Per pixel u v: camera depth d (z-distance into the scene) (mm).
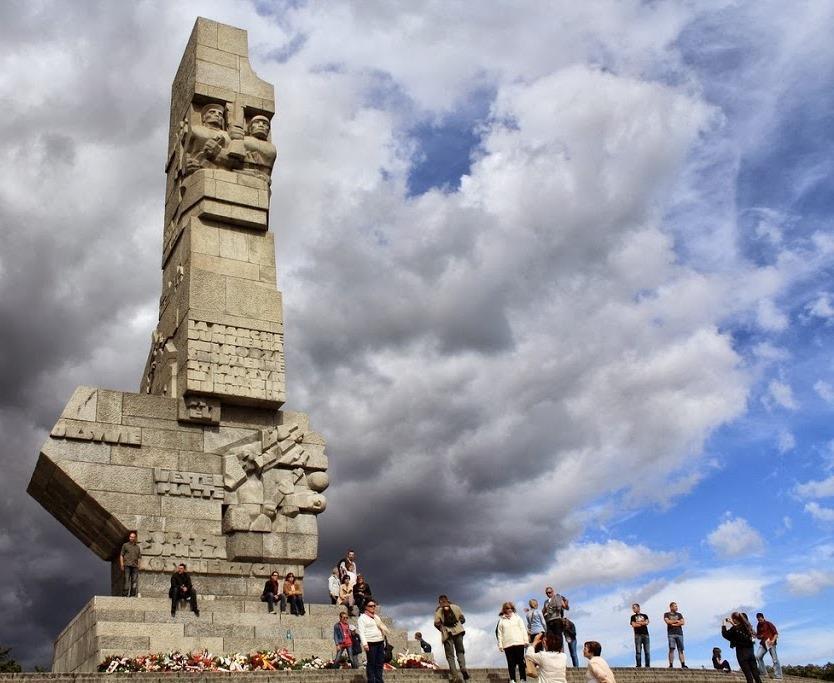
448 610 16719
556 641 12406
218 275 24141
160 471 21641
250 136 26297
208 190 24844
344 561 21906
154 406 22234
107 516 20906
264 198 25500
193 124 26016
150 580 20531
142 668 17016
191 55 27031
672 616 20438
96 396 21641
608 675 11055
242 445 22906
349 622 20047
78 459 20938
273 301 24578
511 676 15609
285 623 19609
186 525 21391
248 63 27141
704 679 18438
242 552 21500
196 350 23047
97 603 18484
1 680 13750
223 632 18922
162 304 25969
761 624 20656
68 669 20250
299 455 23125
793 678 20391
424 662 19812
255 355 23734
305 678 15547
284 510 22406
